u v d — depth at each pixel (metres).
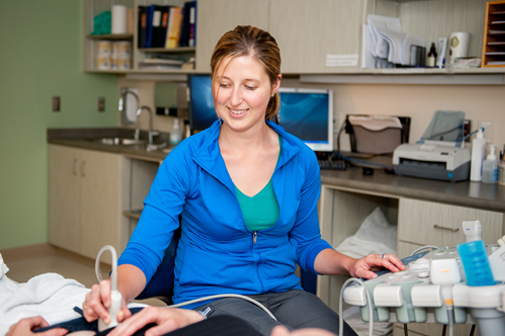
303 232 1.46
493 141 2.45
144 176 3.48
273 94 1.37
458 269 0.91
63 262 3.74
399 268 1.12
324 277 2.43
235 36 1.21
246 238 1.30
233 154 1.32
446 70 2.30
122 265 1.12
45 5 3.81
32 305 1.03
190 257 1.32
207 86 3.20
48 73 3.87
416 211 2.07
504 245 0.96
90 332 0.86
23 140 3.77
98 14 4.07
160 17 3.57
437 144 2.50
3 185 3.69
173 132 3.53
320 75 2.95
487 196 1.93
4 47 3.62
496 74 2.28
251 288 1.30
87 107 4.14
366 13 2.52
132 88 4.22
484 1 2.47
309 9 2.71
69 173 3.71
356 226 2.61
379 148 2.87
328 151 2.91
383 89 2.86
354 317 2.35
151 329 0.85
